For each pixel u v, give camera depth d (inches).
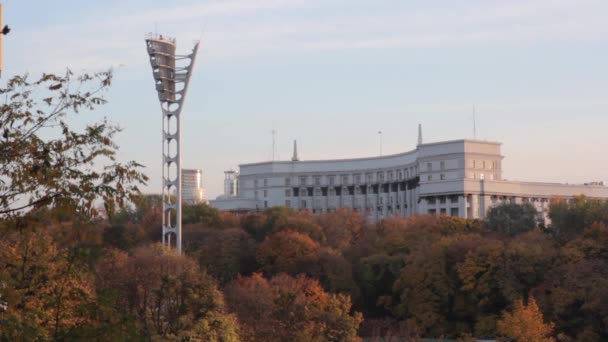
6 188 2347.4
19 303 2450.8
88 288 3607.3
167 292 5767.7
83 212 2364.7
